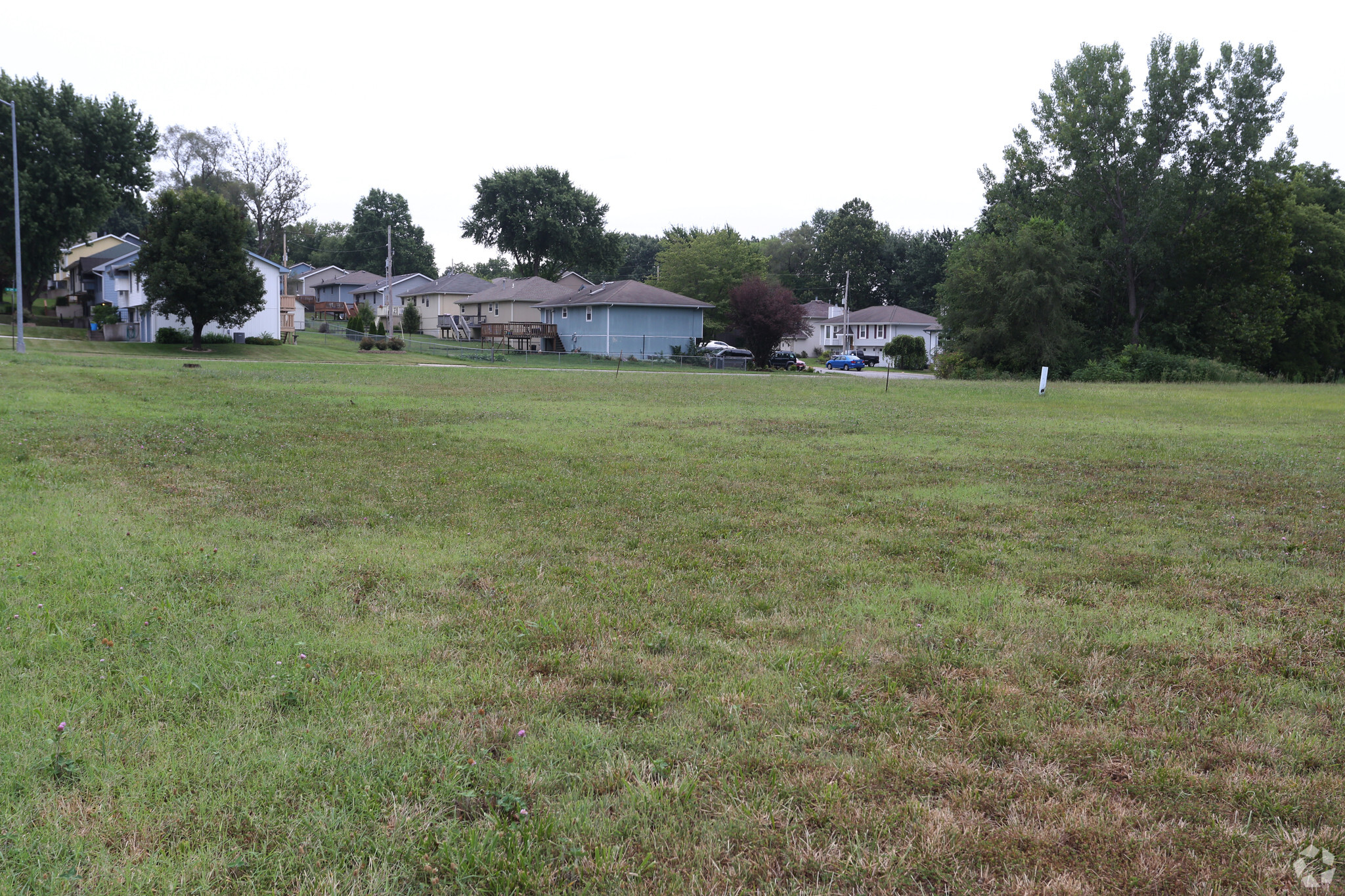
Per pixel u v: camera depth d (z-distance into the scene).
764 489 10.79
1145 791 3.62
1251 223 51.03
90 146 56.56
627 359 63.75
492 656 4.95
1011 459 13.89
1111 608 6.10
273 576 6.48
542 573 6.74
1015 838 3.28
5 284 68.00
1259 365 55.97
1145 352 50.00
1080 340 54.09
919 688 4.67
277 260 101.56
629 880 3.00
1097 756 3.93
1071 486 11.38
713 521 8.88
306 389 25.55
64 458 11.60
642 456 13.58
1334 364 60.66
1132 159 52.19
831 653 5.07
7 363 29.47
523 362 54.44
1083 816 3.42
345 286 90.38
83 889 2.86
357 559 7.03
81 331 57.66
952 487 11.18
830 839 3.26
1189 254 53.25
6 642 4.90
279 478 10.76
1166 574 7.01
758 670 4.84
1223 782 3.69
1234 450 15.38
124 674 4.51
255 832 3.22
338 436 15.07
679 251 80.69
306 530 8.03
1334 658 5.18
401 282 86.62
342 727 4.01
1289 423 21.02
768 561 7.28
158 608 5.57
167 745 3.79
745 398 27.36
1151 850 3.21
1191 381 47.59
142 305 52.47
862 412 22.67
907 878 3.03
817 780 3.66
